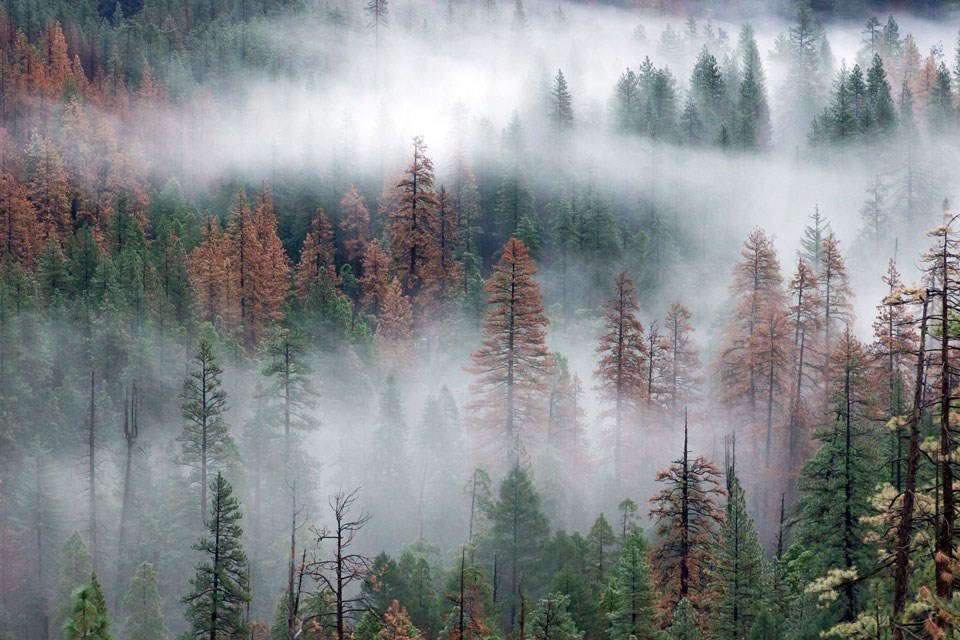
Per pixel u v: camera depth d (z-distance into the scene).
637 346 63.19
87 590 27.81
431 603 42.34
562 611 37.28
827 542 37.72
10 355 64.06
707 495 58.09
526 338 59.28
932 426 30.84
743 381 63.53
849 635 20.61
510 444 58.16
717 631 36.41
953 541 20.08
